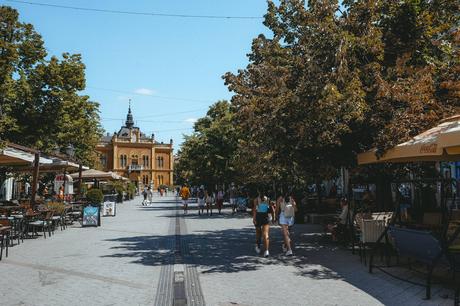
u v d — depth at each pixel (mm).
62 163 18250
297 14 11438
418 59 11523
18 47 20125
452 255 6836
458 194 12180
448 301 6215
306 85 9727
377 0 10539
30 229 15883
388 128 8984
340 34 9711
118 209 33656
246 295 6875
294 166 15672
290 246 11102
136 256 10750
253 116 11156
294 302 6410
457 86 9938
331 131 9867
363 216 10094
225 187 43719
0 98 19812
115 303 6469
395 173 12234
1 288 7391
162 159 114188
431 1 11977
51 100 22391
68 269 9078
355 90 9352
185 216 25141
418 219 11047
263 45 12820
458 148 6789
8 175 23594
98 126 33625
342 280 7793
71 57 22891
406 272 8203
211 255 10852
